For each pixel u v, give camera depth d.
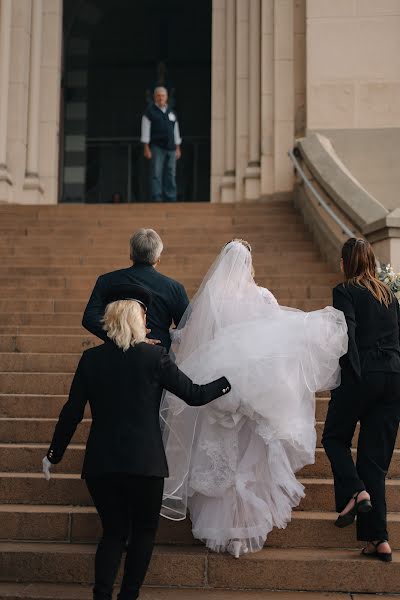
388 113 12.88
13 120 13.84
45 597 4.38
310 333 4.67
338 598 4.43
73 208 11.77
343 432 4.77
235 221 11.40
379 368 4.69
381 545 4.55
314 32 13.11
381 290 4.90
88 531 4.96
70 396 4.20
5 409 6.22
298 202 11.88
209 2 21.64
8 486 5.31
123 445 4.00
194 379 4.61
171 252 10.24
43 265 9.95
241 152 13.77
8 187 13.41
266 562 4.57
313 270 9.68
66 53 21.31
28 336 7.38
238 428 4.60
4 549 4.74
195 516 4.71
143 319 4.36
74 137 21.20
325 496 5.16
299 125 13.34
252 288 4.90
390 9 13.07
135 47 22.42
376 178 12.56
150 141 12.99
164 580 4.61
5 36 13.74
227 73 14.17
